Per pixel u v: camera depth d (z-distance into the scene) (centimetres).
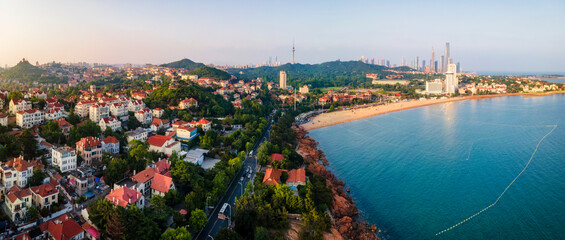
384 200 17262
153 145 19188
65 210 12425
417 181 19525
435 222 15012
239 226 12250
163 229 12025
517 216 15188
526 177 19412
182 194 14750
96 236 10856
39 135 18738
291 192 14762
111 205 11519
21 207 11531
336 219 14975
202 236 12281
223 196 15738
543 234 13762
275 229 12788
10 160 14150
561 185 18088
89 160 16850
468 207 16175
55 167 15500
